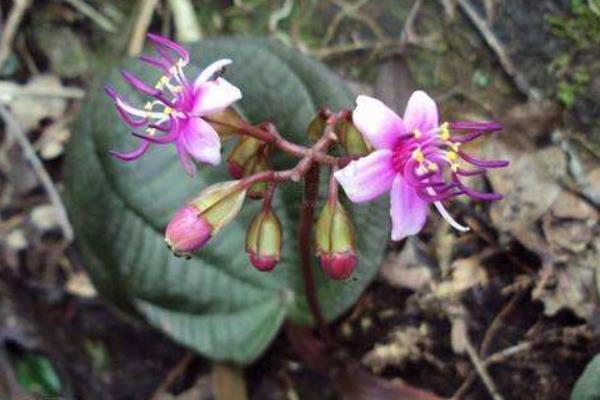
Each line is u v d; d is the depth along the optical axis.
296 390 0.18
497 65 0.18
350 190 0.12
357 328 0.18
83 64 0.20
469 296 0.17
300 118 0.16
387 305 0.18
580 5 0.17
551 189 0.17
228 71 0.16
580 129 0.17
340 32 0.19
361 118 0.12
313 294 0.16
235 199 0.13
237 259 0.17
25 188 0.19
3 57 0.20
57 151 0.19
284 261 0.17
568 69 0.17
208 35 0.19
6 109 0.19
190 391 0.19
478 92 0.18
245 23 0.19
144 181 0.17
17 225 0.19
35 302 0.19
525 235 0.17
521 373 0.17
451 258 0.17
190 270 0.17
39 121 0.19
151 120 0.16
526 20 0.18
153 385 0.19
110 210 0.17
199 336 0.17
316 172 0.14
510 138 0.17
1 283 0.19
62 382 0.19
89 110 0.17
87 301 0.19
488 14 0.18
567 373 0.17
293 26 0.19
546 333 0.17
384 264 0.18
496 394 0.17
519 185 0.17
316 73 0.16
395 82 0.18
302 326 0.17
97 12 0.20
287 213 0.16
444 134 0.12
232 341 0.17
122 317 0.19
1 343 0.19
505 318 0.17
